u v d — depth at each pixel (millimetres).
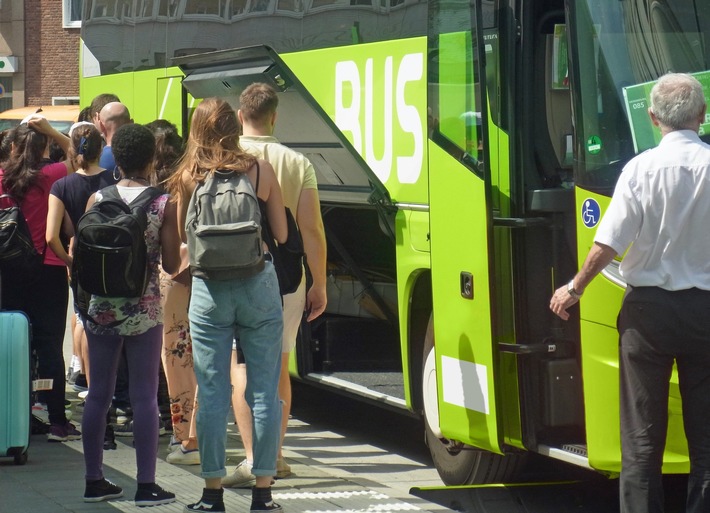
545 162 9016
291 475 10469
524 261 9000
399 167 11055
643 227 7625
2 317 10523
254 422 8625
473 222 9258
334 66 12188
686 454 8266
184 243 10102
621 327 7824
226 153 8633
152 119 17547
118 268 8688
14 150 11461
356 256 12812
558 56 8938
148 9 17688
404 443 12586
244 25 14305
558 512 9484
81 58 21109
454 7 9461
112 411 12344
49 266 11461
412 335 11086
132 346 9070
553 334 8992
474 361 9375
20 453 10594
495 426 9156
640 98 8398
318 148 12188
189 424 10781
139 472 9172
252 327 8531
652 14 8523
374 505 9344
